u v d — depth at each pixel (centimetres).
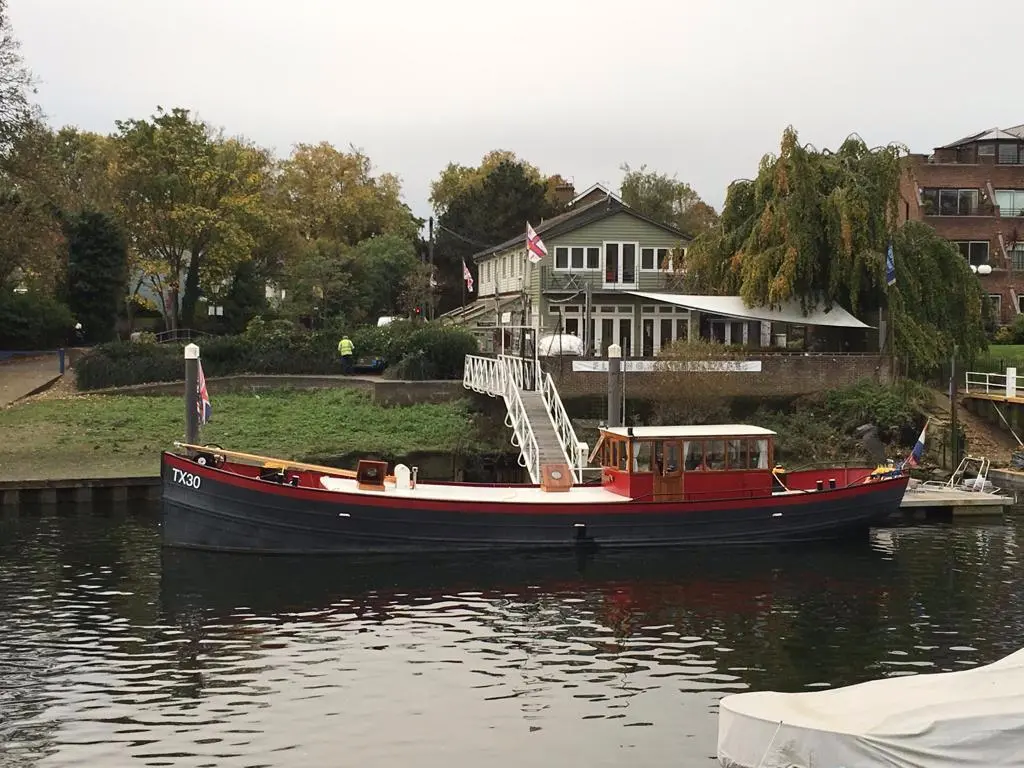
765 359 3859
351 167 7825
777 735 1050
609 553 2531
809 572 2375
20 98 4584
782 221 4028
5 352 5081
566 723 1461
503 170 7656
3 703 1522
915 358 4034
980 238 5862
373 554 2467
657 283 4959
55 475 3166
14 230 4428
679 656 1756
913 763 1012
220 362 4397
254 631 1888
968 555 2555
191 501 2453
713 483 2600
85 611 2002
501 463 3578
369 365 4497
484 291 6272
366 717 1480
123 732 1420
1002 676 1141
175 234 5816
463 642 1833
